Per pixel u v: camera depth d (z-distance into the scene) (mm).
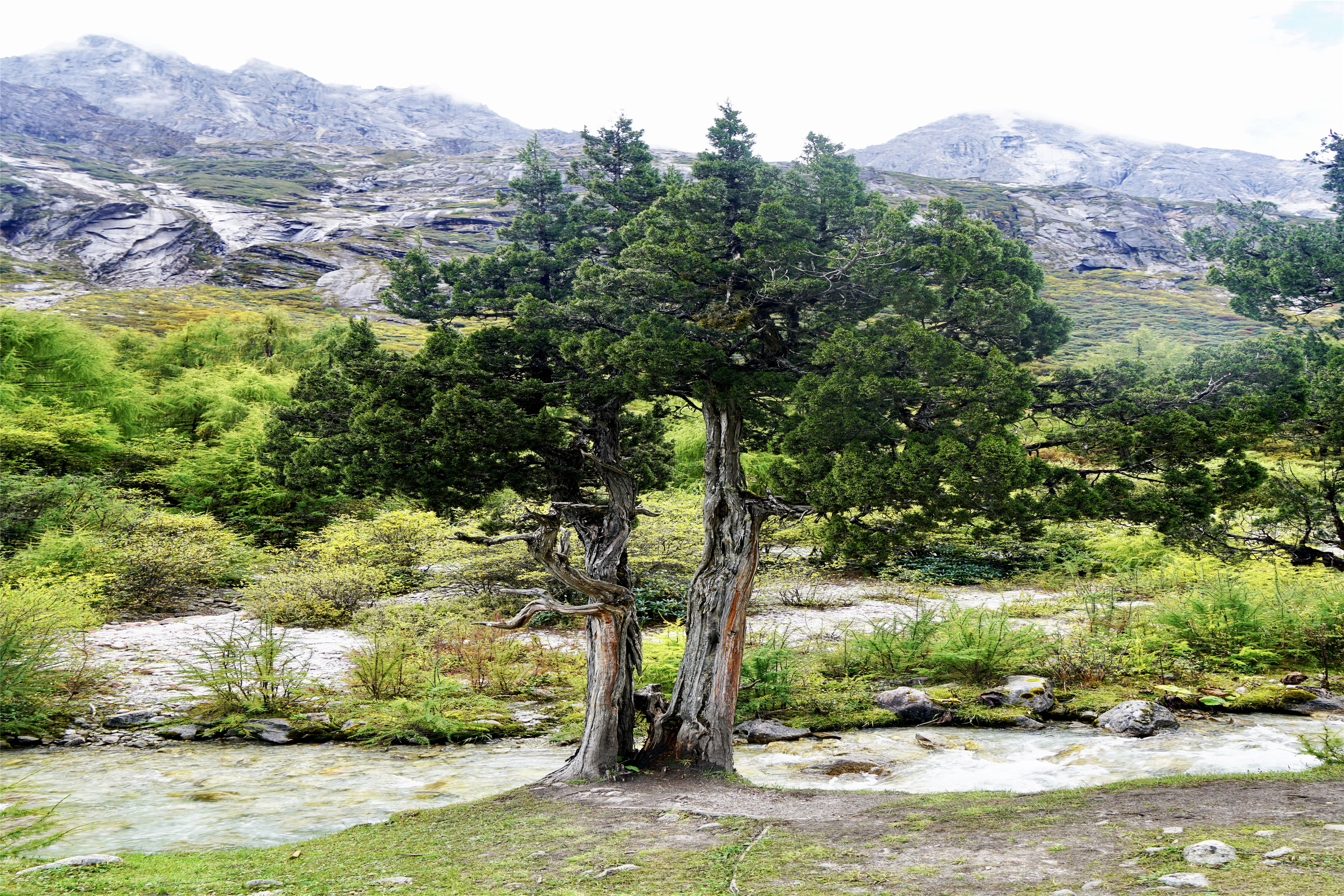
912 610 17078
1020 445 7152
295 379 30891
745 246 8797
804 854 4371
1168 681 10641
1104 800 5402
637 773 7109
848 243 9070
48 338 27109
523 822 5535
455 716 9812
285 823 6156
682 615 16406
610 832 5117
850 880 3824
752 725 9586
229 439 24719
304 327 64375
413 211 146000
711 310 8594
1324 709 9320
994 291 8555
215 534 19391
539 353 10320
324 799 6891
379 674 10727
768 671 10547
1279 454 17484
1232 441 7273
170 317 77000
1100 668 11016
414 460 9820
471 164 187750
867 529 7426
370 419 9695
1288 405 7629
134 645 13570
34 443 21922
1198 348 8648
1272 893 3154
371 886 4211
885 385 7242
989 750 8422
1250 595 12344
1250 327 93500
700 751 7195
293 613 16062
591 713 7270
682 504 19547
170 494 24188
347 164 197875
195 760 8312
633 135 12688
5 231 117188
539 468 10609
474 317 12117
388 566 17484
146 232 121062
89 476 21891
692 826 5203
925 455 6887
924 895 3516
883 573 20594
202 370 34281
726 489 7789
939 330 8852
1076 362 51875
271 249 113625
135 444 25328
